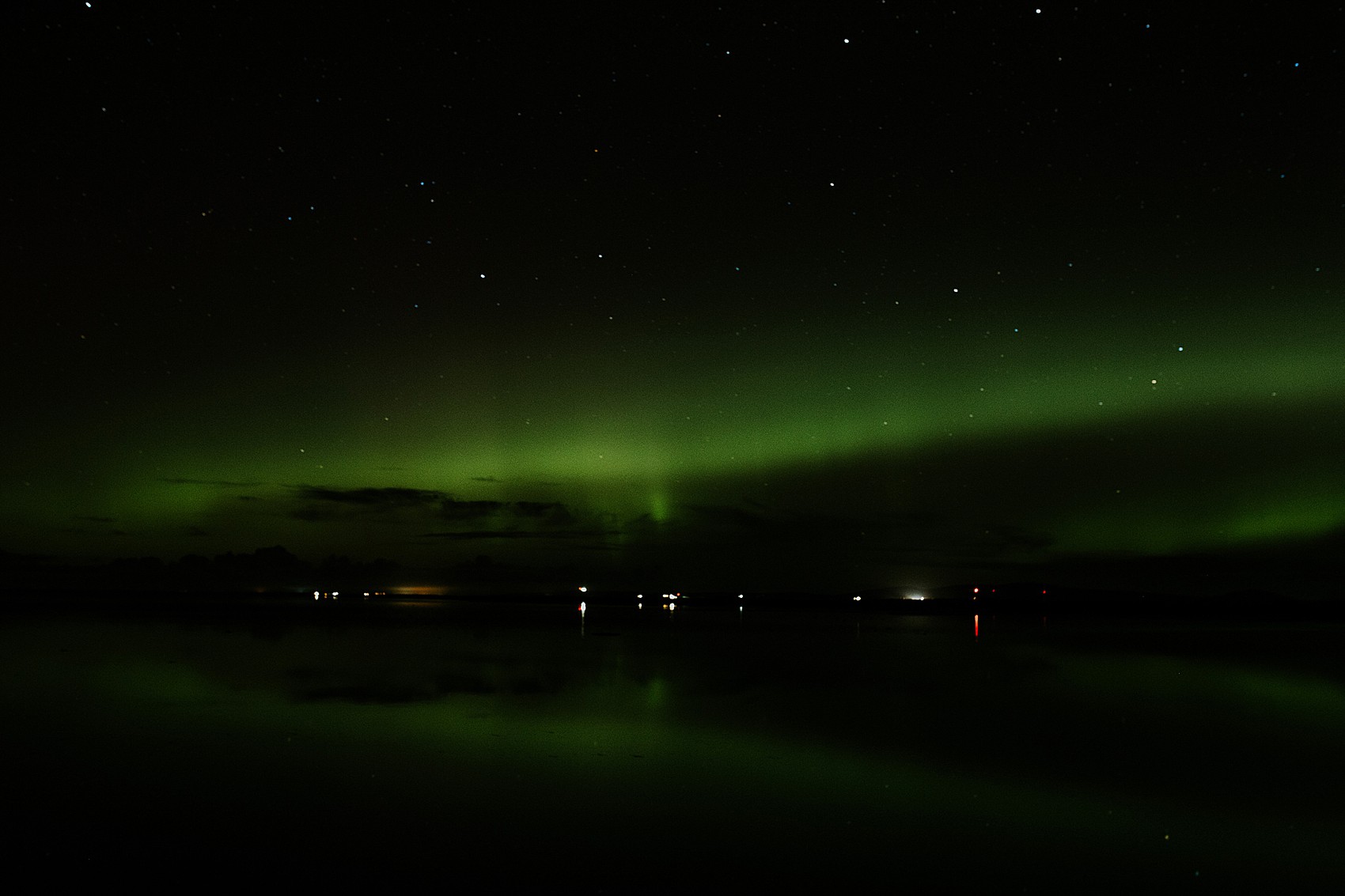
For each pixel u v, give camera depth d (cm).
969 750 1125
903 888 651
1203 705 1555
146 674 1756
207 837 736
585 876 660
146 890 623
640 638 3041
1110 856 726
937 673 2034
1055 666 2259
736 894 633
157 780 914
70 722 1229
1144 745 1182
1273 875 690
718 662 2203
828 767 1016
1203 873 693
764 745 1132
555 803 845
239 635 2827
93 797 848
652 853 711
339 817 792
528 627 3662
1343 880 680
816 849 728
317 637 2825
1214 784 969
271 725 1214
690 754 1071
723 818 809
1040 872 688
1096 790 934
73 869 661
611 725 1246
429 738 1136
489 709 1364
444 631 3228
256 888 629
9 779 914
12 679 1659
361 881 643
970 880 670
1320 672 2148
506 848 717
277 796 855
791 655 2448
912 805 865
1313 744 1198
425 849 712
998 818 829
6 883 633
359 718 1276
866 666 2172
